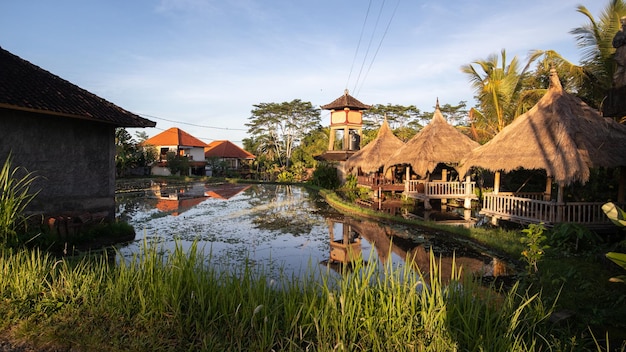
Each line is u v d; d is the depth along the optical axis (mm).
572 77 14406
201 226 12453
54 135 9500
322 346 3242
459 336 3326
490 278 6613
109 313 3961
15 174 8805
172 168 43031
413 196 17031
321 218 14305
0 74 8930
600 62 12766
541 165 9258
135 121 10617
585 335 4156
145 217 14320
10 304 4113
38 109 8273
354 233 11336
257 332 3447
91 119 9438
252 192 26000
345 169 24781
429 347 3232
